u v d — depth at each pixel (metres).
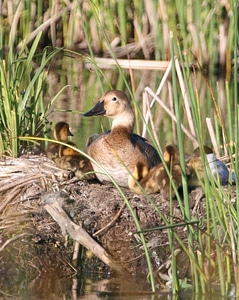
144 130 15.19
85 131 17.05
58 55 24.69
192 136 14.51
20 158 13.21
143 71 23.59
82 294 10.07
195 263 10.05
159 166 12.41
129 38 25.44
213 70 23.73
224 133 10.88
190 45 23.81
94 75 23.19
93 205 12.09
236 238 10.41
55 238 11.38
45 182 12.36
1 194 12.20
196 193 12.57
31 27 24.81
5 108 13.55
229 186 10.80
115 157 12.43
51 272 10.78
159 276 10.77
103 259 11.12
